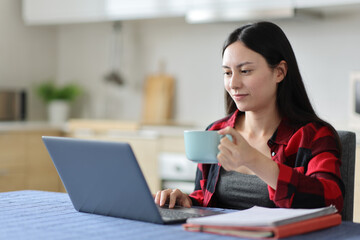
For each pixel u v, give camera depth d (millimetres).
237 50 1513
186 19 4000
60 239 1049
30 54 4812
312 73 3797
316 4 3342
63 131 4277
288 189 1282
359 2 3209
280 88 1612
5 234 1094
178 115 4438
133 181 1188
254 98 1542
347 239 1069
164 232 1114
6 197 1587
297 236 1083
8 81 4625
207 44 4277
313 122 1581
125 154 1160
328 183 1336
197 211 1386
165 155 3729
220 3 3680
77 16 4371
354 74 3408
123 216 1269
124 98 4719
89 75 4895
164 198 1486
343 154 1615
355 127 3416
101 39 4820
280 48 1548
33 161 4098
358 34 3611
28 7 4598
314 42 3783
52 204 1466
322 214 1181
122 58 4703
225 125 1790
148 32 4574
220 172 1679
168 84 4445
